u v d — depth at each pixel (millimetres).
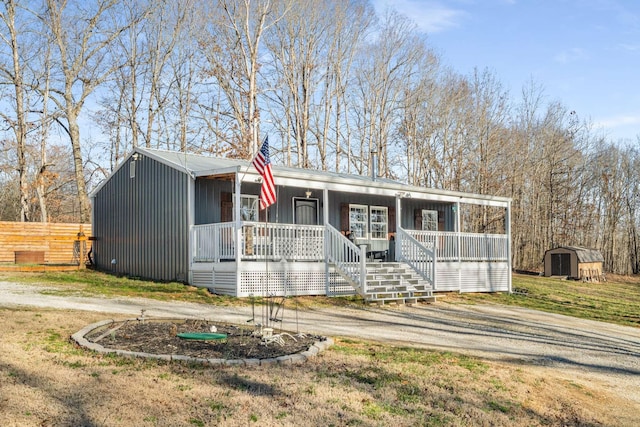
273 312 12211
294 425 5406
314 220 18891
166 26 31594
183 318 10148
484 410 6367
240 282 14109
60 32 27281
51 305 10742
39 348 7168
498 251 21406
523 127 41844
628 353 10742
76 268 18938
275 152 35406
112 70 28828
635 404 7332
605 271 45719
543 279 29375
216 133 31609
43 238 18984
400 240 18109
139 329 8672
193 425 5203
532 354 9820
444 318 13359
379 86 38438
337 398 6168
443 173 39250
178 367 6766
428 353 8750
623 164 48125
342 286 16062
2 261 21125
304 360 7512
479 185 38000
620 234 48531
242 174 14570
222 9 30828
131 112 32000
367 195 20516
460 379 7363
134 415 5301
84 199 26203
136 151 18000
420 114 39688
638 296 24641
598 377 8594
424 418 5918
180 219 15891
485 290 20500
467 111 39219
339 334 10078
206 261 15000
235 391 6109
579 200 43750
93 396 5664
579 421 6453
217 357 7230
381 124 38656
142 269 17375
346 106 38375
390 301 15391
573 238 42875
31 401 5406
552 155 41375
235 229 14148
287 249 15273
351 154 38688
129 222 18172
